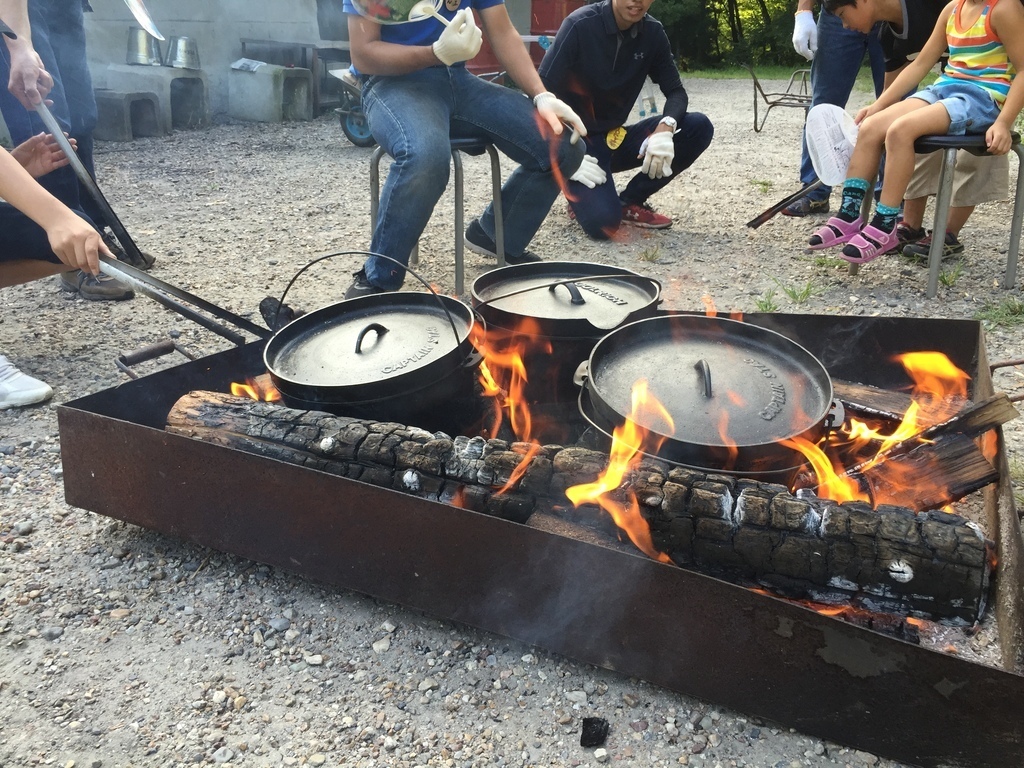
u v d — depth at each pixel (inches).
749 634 55.6
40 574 74.9
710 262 165.6
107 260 76.9
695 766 56.0
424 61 126.4
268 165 267.0
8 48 114.2
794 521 58.0
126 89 314.3
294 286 150.7
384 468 67.3
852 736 55.7
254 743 57.9
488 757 56.9
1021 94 132.2
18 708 60.6
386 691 62.4
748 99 484.7
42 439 97.7
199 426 73.0
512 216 153.4
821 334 95.9
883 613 59.6
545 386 82.6
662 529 60.7
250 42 360.5
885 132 144.9
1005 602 57.6
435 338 77.9
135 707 60.8
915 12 155.6
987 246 170.7
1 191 74.6
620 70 171.5
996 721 51.3
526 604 62.0
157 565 76.3
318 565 68.7
